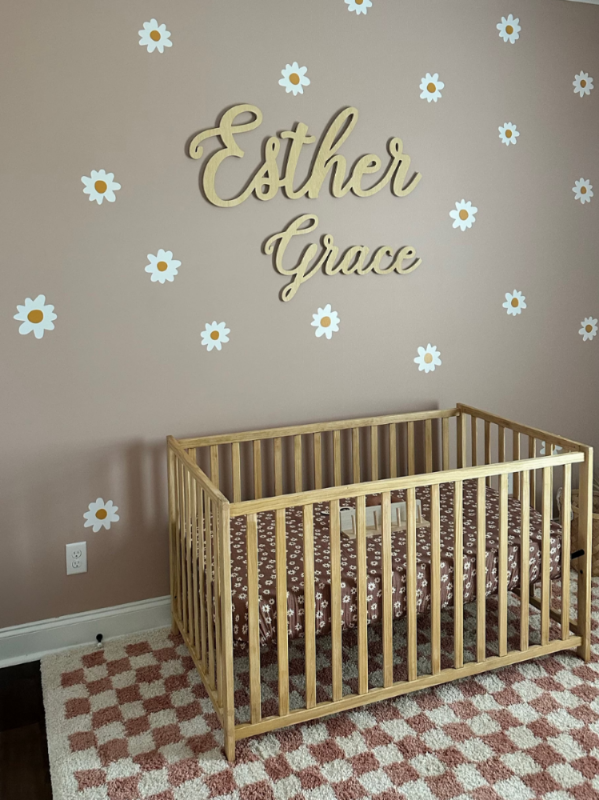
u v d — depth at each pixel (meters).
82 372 2.19
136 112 2.14
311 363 2.51
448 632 2.35
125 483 2.30
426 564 1.99
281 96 2.31
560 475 3.05
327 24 2.35
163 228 2.22
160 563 2.40
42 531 2.22
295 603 1.84
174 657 2.23
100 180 2.13
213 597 1.86
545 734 1.83
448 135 2.59
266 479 2.51
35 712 2.01
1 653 2.23
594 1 2.78
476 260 2.73
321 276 2.47
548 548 2.11
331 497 1.78
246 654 2.24
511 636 2.30
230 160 2.27
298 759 1.76
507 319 2.83
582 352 3.03
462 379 2.78
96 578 2.32
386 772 1.71
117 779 1.70
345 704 1.89
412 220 2.58
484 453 2.67
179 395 2.33
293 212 2.39
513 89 2.69
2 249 2.04
